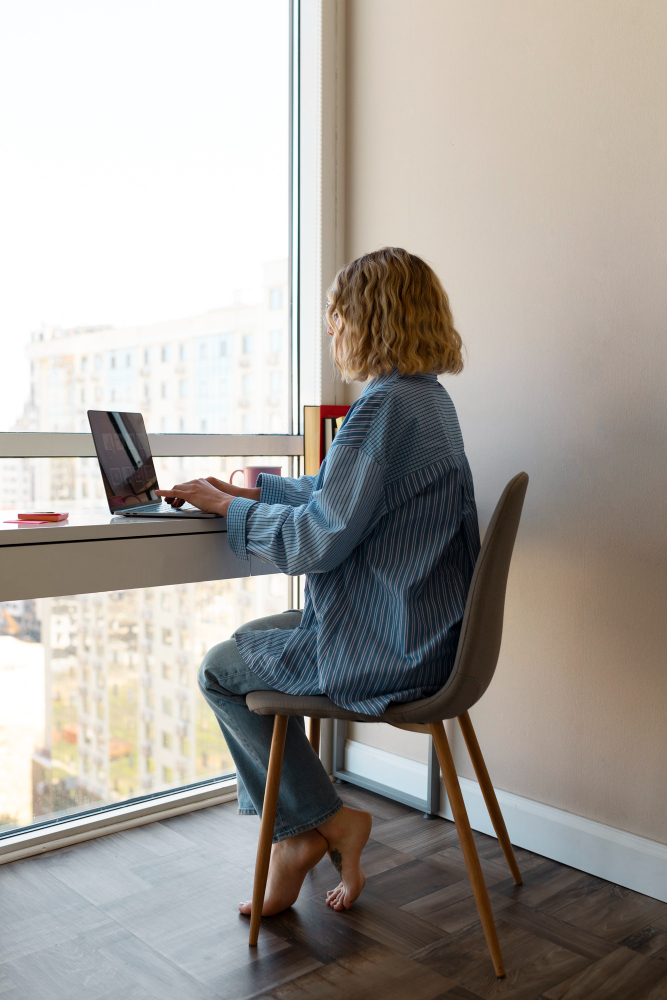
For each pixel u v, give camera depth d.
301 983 1.37
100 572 1.35
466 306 1.97
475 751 1.68
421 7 2.04
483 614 1.29
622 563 1.70
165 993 1.34
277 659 1.43
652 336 1.63
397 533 1.38
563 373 1.79
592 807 1.77
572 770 1.80
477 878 1.38
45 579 1.29
